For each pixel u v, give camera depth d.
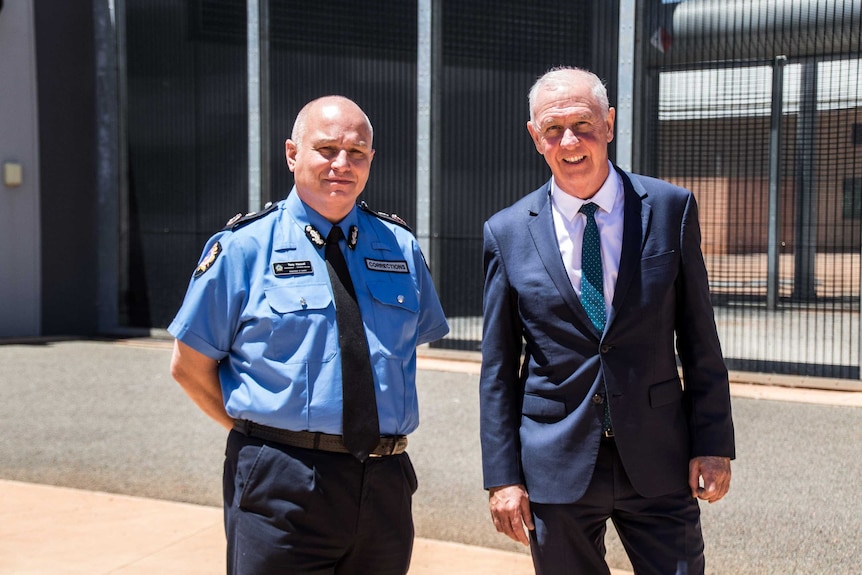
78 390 8.20
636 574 2.68
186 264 11.95
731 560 4.16
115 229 12.35
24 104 12.03
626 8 8.85
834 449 5.96
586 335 2.60
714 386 2.62
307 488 2.41
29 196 12.12
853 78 8.49
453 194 10.40
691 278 2.63
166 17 11.81
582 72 2.62
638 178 2.71
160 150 12.01
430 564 4.15
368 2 10.66
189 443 6.33
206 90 11.63
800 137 9.69
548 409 2.64
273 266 2.50
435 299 2.84
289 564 2.43
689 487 2.64
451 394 7.93
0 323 12.01
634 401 2.56
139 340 11.77
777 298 11.66
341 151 2.51
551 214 2.68
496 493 2.70
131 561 4.16
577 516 2.62
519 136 10.05
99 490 5.29
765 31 8.61
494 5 10.00
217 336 2.51
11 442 6.37
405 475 2.57
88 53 12.51
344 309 2.48
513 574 4.03
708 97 9.30
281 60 11.10
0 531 4.56
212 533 4.54
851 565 4.07
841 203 8.91
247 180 11.41
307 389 2.43
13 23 11.90
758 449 5.99
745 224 10.24
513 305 2.73
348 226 2.60
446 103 10.37
